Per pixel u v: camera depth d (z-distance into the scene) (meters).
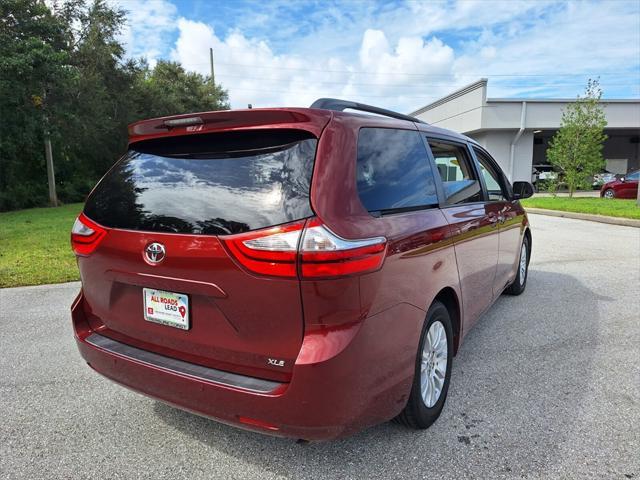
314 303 1.88
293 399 1.92
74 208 20.77
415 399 2.49
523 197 4.81
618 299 5.25
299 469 2.37
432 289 2.57
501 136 26.75
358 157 2.21
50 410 2.96
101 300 2.59
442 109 30.81
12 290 5.84
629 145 34.91
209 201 2.12
